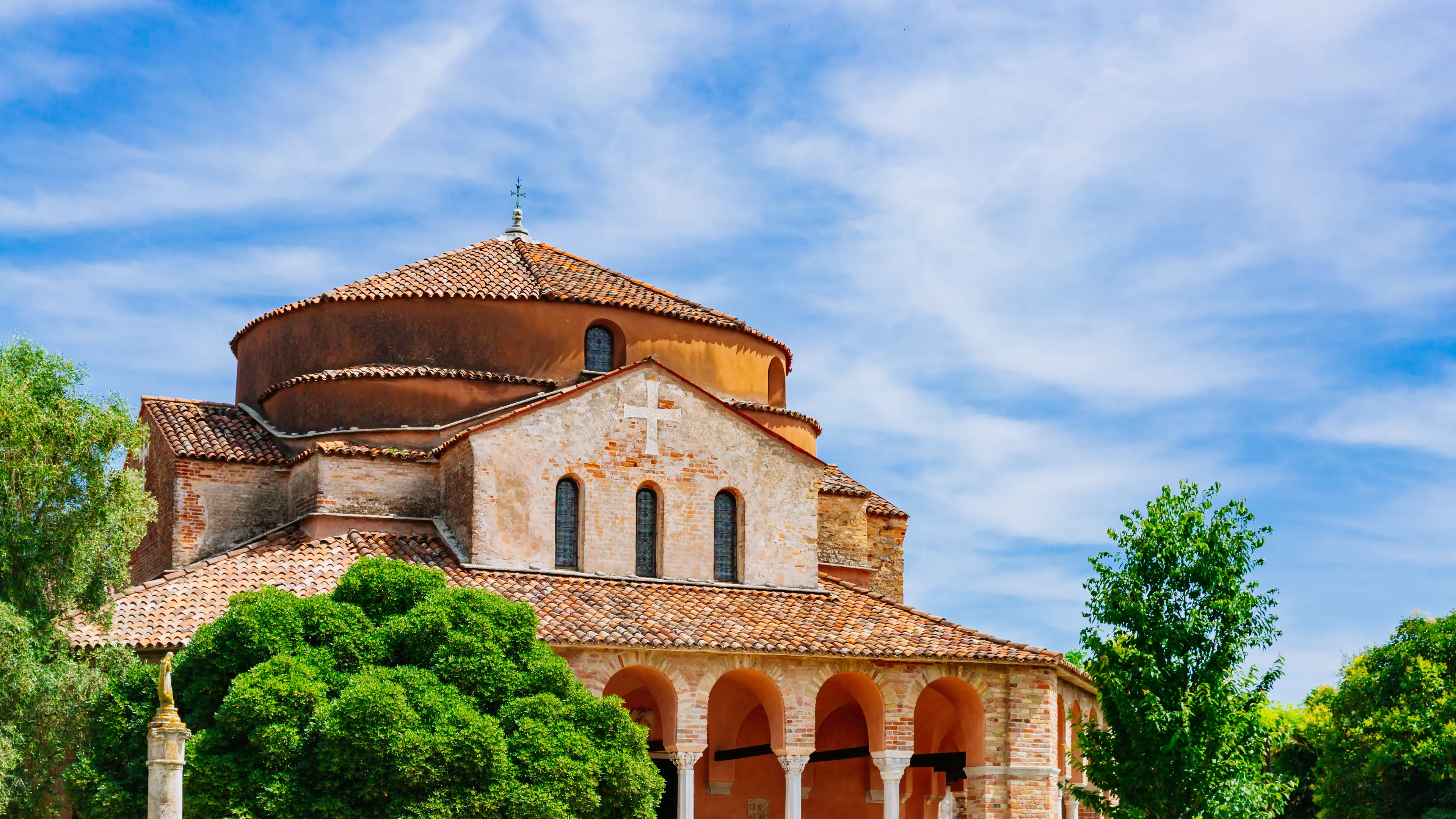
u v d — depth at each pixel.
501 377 40.56
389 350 40.91
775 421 44.41
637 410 38.28
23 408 28.06
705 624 35.03
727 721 39.03
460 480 37.34
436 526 37.97
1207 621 30.47
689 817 33.72
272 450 40.41
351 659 27.08
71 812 30.48
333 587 33.66
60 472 28.41
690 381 40.16
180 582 33.97
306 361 41.56
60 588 28.31
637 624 34.12
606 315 42.09
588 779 26.73
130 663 28.66
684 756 33.84
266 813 24.89
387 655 27.42
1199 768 29.80
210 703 26.64
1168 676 30.44
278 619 27.00
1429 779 56.72
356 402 40.00
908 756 35.69
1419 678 58.03
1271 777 30.97
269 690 25.53
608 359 42.31
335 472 37.97
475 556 36.03
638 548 38.00
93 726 27.11
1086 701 42.88
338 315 41.34
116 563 29.12
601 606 34.88
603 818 27.19
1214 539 30.77
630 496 37.81
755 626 35.53
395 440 39.47
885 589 46.41
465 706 26.48
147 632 31.31
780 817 40.25
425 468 38.78
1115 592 30.95
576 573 36.81
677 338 42.84
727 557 39.00
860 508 45.38
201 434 40.50
